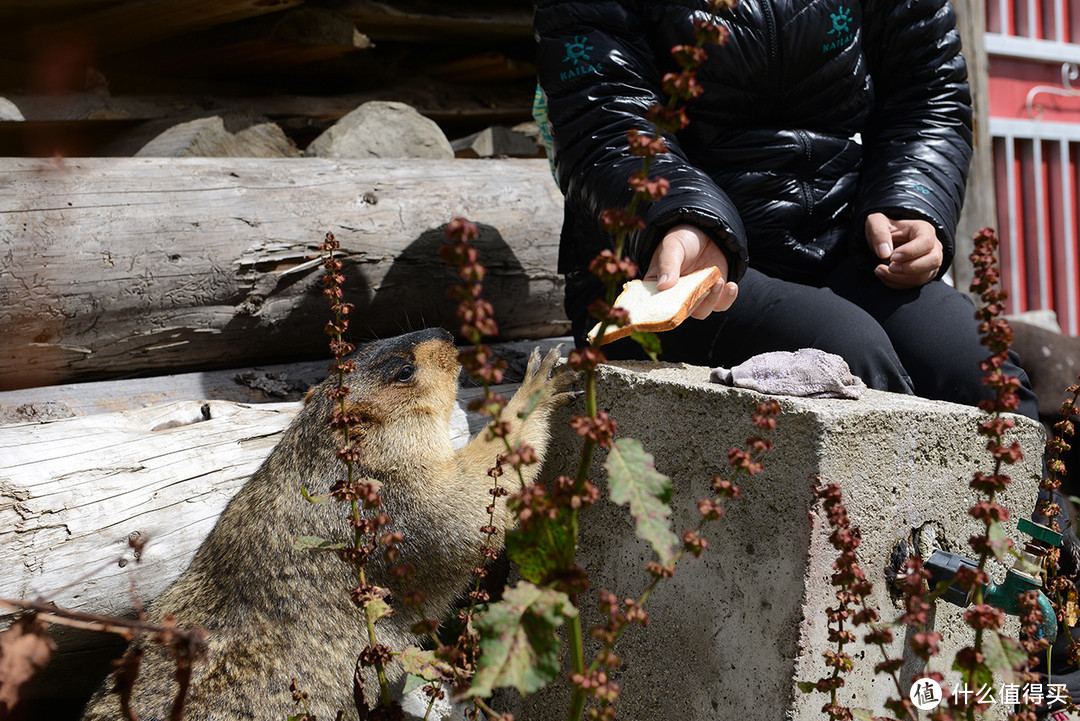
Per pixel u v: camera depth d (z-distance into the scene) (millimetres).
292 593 2379
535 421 2553
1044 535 2086
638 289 2285
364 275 3652
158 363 3377
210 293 3350
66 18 4094
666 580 2279
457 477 2564
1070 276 6883
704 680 2197
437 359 2699
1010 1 6668
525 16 5027
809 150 2932
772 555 2033
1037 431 2334
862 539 2041
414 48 5105
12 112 3854
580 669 1369
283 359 3688
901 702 1513
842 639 1658
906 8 3074
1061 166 6836
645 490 1277
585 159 2756
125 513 2516
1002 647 1381
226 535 2516
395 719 1653
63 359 3182
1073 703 2283
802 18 2803
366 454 2537
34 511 2387
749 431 2062
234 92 4633
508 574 2773
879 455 2033
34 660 1517
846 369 2195
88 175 3254
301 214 3553
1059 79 6828
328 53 4383
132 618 2525
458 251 1224
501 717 1562
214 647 2270
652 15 2846
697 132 2932
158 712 2182
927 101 3102
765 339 2650
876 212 2816
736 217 2492
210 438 2781
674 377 2289
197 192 3406
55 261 3076
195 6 3895
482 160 4254
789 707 1989
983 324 1441
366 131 4289
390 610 1698
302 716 1795
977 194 6242
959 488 2201
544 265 4102
